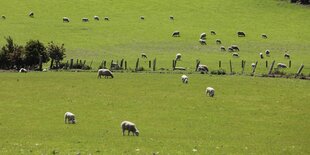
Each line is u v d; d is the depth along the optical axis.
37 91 98.06
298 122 78.06
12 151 53.62
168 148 57.47
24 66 134.50
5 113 80.19
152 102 89.50
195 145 60.00
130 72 124.31
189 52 157.38
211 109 85.50
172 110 84.00
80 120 76.00
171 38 176.88
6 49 137.25
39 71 126.38
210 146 59.81
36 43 135.62
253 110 85.62
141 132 68.56
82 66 132.00
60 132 67.31
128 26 192.38
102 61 141.75
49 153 52.97
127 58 146.75
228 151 57.25
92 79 111.75
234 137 67.12
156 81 110.12
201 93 98.12
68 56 147.88
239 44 171.75
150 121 76.25
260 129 72.88
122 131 66.81
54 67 133.88
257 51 162.12
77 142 60.00
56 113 80.69
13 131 67.56
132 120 76.69
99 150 55.25
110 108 84.69
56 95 94.44
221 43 172.50
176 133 68.56
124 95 95.00
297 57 154.38
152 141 61.69
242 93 99.19
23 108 84.06
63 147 56.50
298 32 191.38
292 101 93.19
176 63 140.62
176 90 100.44
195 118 78.88
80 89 100.06
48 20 196.25
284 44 173.00
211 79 114.50
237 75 122.44
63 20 196.75
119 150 55.53
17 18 196.12
